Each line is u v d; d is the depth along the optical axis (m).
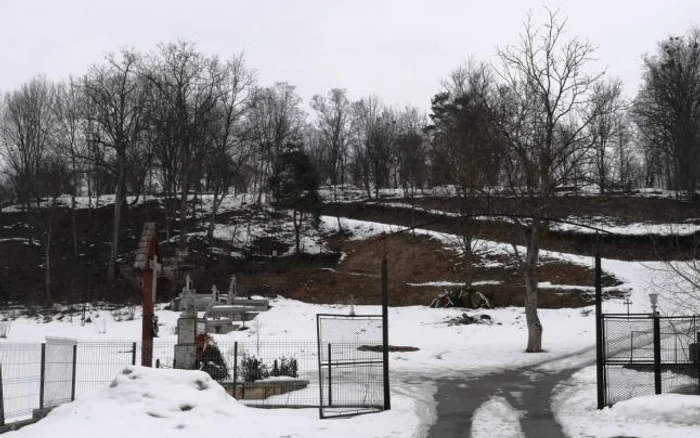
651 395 16.44
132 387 14.70
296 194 60.56
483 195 35.06
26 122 67.25
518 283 50.06
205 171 74.56
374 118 99.81
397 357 29.48
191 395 14.93
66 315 45.47
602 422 15.34
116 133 59.78
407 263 57.41
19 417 16.50
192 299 38.72
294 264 59.91
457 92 58.75
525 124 34.19
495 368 26.48
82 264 61.12
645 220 57.09
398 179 102.19
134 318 43.66
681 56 66.69
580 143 37.84
